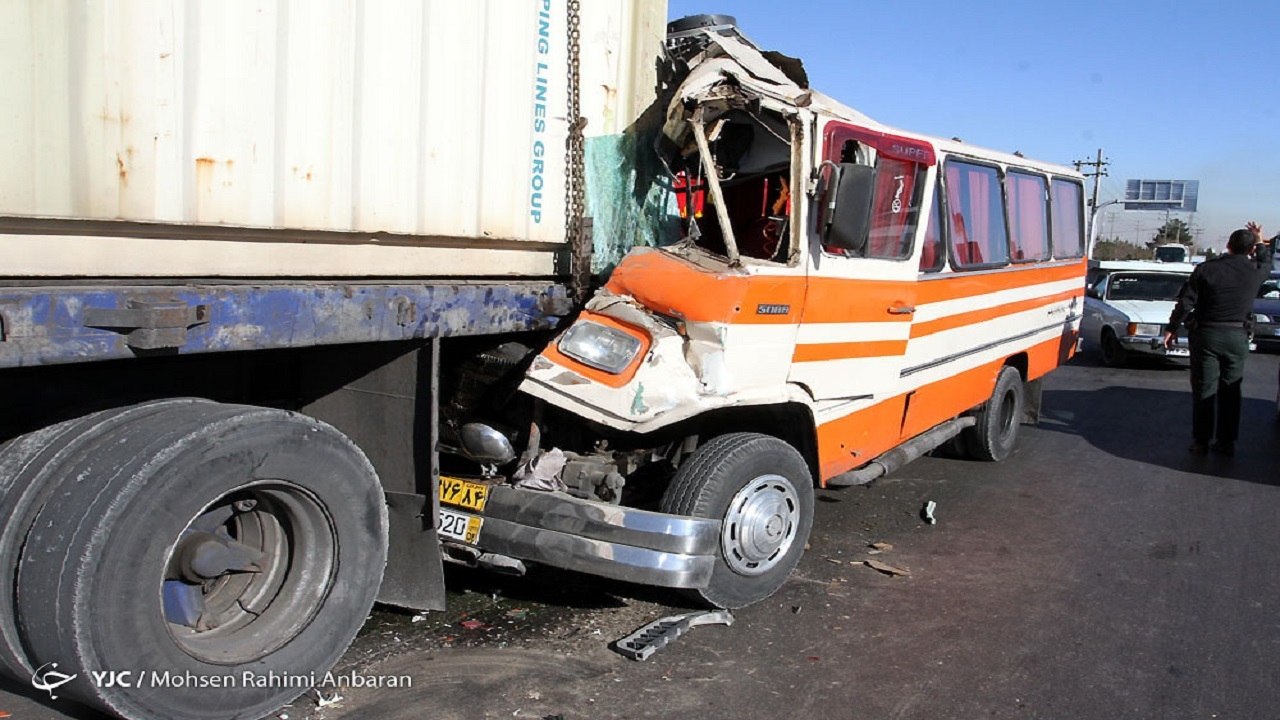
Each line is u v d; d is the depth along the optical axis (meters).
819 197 4.71
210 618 3.36
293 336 3.24
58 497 2.86
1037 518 6.61
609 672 3.94
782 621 4.59
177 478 2.90
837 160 4.87
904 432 6.15
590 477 4.35
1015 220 7.38
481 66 4.16
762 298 4.45
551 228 4.64
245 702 3.24
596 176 4.84
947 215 6.14
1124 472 8.09
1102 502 7.09
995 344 7.35
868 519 6.46
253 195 3.33
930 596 5.02
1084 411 11.35
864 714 3.70
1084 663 4.24
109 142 2.92
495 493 4.22
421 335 3.75
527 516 4.14
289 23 3.39
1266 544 6.12
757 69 4.84
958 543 5.98
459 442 4.53
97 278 2.99
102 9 2.88
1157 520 6.63
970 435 7.98
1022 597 5.05
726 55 4.95
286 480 3.27
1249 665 4.27
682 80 5.17
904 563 5.55
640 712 3.62
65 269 2.91
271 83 3.35
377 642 4.09
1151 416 11.08
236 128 3.26
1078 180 8.89
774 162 5.11
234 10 3.22
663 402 4.14
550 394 4.26
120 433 3.00
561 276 4.82
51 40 2.76
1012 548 5.91
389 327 3.60
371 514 3.60
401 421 3.91
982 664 4.19
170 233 3.15
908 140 5.52
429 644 4.11
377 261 3.88
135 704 2.91
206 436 2.97
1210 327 8.61
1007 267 7.27
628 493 4.80
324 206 3.57
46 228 2.83
